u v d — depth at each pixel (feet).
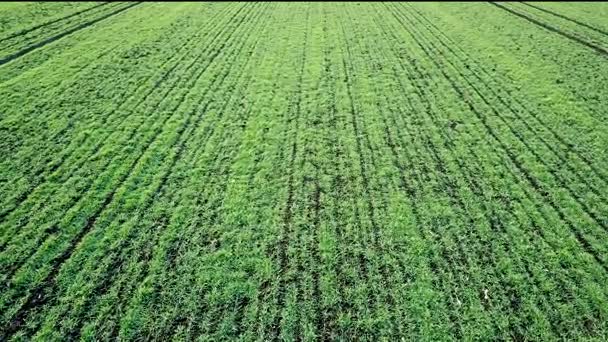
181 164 51.11
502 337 32.53
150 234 40.93
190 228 41.75
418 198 46.42
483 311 34.42
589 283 36.99
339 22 108.27
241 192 46.78
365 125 60.08
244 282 36.40
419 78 75.36
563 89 70.59
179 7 116.98
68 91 65.98
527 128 59.82
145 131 57.41
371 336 32.48
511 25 105.29
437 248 40.19
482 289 36.22
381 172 50.34
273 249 39.78
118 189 46.62
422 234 41.78
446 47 90.74
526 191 47.83
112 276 36.45
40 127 56.39
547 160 52.95
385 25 106.42
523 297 35.60
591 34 97.50
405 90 70.69
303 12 117.08
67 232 40.81
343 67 79.30
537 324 33.47
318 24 105.91
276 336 32.30
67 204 44.16
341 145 55.36
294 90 69.72
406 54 86.63
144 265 37.63
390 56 85.35
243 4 123.95
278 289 35.88
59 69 72.74
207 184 47.88
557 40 93.76
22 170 48.44
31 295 34.53
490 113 63.67
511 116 62.80
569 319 33.91
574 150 54.90
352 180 49.08
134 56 80.74
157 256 38.50
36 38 84.99
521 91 70.28
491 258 39.19
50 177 47.73
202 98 66.64
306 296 35.40
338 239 41.01
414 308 34.58
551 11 117.70
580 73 76.64
